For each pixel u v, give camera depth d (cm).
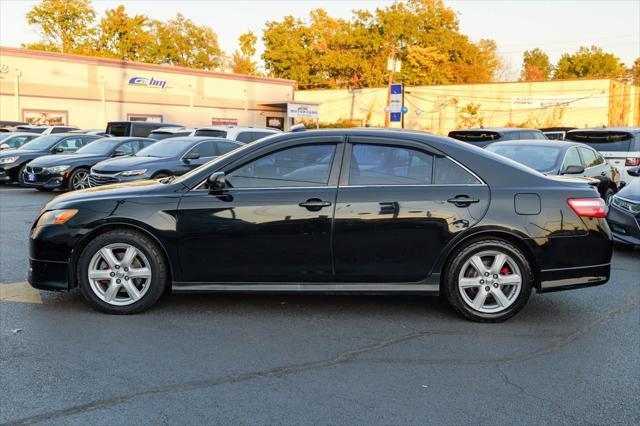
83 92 3653
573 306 550
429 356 419
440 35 6794
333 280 492
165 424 314
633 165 1336
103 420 317
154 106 4019
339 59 6488
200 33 7056
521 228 484
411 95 5469
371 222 483
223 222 485
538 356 422
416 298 566
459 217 483
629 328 488
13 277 616
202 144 1324
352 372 388
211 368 390
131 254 493
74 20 5866
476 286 492
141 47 6325
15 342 431
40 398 342
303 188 491
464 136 1453
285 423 317
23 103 3409
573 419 328
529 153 998
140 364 395
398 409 335
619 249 876
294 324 484
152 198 493
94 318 488
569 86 4969
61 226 490
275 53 6938
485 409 337
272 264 490
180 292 496
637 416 333
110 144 1517
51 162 1384
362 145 501
